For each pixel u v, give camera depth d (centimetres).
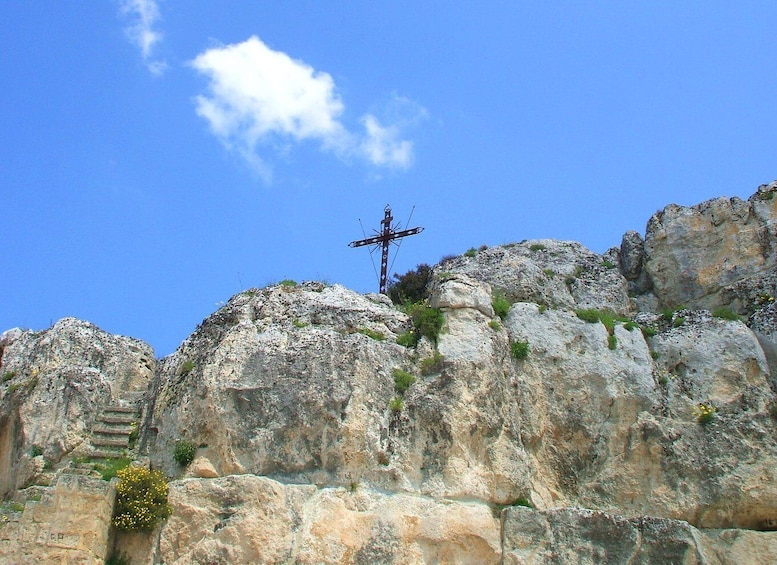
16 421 2144
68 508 1734
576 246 2697
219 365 2003
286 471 1889
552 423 2123
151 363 2333
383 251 3291
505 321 2233
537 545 1862
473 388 2005
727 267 2500
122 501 1808
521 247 2697
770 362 2217
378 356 2039
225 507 1823
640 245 2652
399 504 1867
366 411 1948
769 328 2261
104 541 1759
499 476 1948
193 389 2002
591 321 2256
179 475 1920
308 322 2133
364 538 1822
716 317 2294
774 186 2592
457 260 2655
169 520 1828
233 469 1894
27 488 1955
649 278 2586
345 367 1983
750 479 2023
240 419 1939
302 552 1783
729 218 2562
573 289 2516
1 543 1692
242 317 2144
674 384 2184
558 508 1923
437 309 2150
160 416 2038
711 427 2098
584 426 2114
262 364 1995
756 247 2498
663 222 2630
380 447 1923
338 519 1830
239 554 1770
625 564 1839
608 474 2066
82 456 2047
